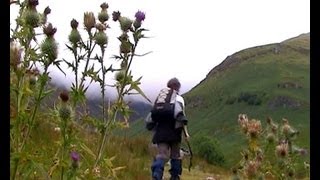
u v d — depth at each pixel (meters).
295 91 136.75
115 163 11.10
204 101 160.00
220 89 161.00
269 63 162.12
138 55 4.18
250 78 156.50
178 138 8.59
